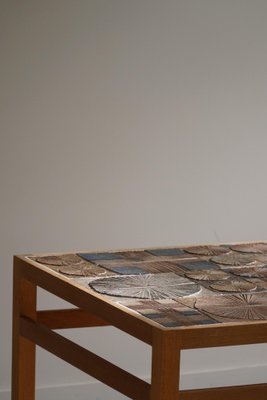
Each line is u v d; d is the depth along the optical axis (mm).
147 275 3393
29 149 4758
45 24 4715
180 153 4988
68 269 3449
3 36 4660
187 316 2871
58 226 4840
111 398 5004
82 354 3199
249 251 3834
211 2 4953
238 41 5023
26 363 3604
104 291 3145
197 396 2895
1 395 4812
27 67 4711
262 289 3240
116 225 4926
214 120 5023
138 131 4906
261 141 5121
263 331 2812
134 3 4836
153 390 2760
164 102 4930
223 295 3146
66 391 4934
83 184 4859
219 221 5098
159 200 4984
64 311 3684
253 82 5074
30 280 3525
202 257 3717
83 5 4766
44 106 4758
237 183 5105
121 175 4906
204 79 4984
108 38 4812
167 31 4898
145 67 4883
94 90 4820
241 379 5219
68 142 4809
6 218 4762
